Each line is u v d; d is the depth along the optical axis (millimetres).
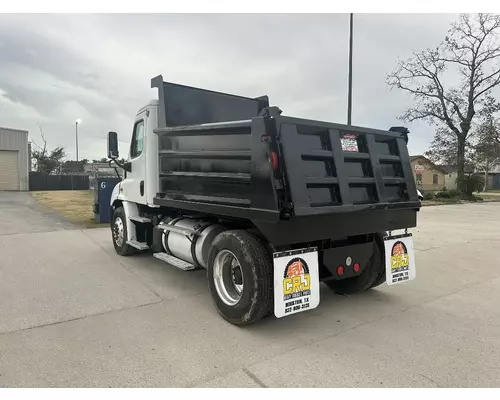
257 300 3566
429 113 30297
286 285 3529
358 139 4172
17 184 30000
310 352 3314
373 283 4809
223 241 3955
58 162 50625
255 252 3617
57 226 10844
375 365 3090
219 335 3646
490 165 49000
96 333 3646
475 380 2867
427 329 3848
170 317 4090
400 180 4535
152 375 2896
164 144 5273
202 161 4426
